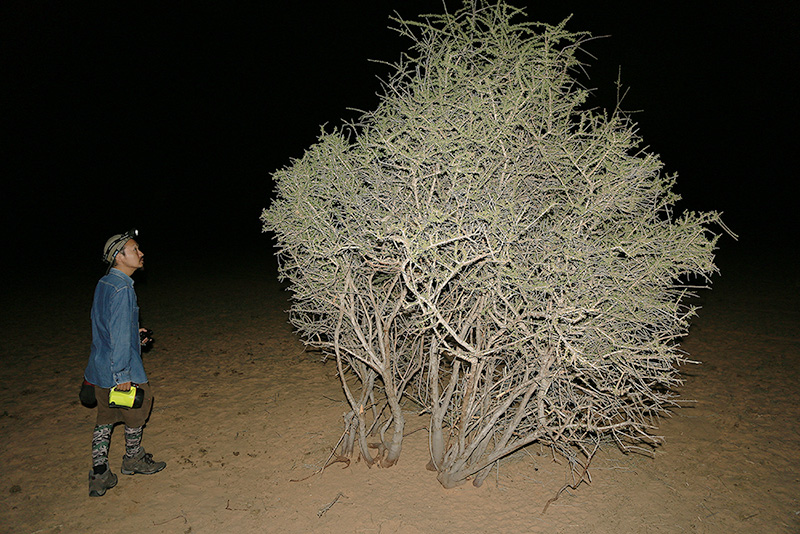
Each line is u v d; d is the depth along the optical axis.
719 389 5.41
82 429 4.61
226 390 5.51
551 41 3.02
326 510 3.45
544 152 2.90
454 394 3.96
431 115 2.99
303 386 5.61
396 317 3.86
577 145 3.06
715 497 3.59
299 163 3.38
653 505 3.50
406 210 3.05
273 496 3.62
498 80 3.05
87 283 11.18
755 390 5.37
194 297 9.92
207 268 13.33
